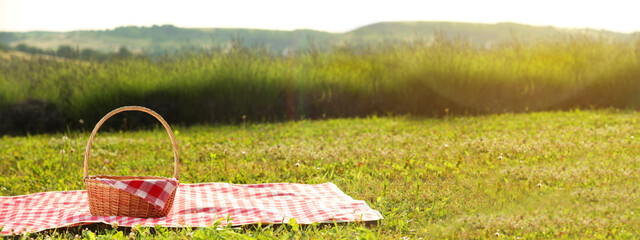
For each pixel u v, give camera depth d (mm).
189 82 12008
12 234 3883
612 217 3619
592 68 12852
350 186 5469
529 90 12516
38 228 4027
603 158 6219
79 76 12562
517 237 3607
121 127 11609
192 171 6324
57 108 11883
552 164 5984
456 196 4867
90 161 7000
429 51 13305
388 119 11281
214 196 5098
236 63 12617
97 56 13969
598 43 14102
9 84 12109
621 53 12953
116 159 7180
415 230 4062
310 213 4449
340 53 15031
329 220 4219
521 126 9547
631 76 12320
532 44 14766
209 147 7770
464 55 13305
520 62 13367
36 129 11477
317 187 5438
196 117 11883
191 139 8797
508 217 3877
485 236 3699
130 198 4270
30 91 12305
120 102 11688
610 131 8531
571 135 8250
